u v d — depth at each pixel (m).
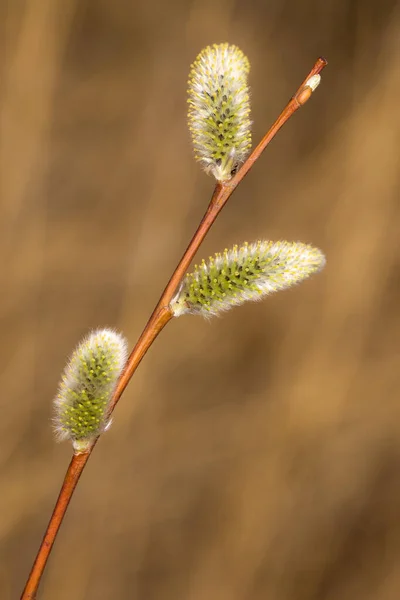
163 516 1.03
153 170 1.12
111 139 1.14
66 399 0.54
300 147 1.23
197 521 1.04
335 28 1.27
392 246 1.08
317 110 1.25
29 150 1.02
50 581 0.97
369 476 1.07
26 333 1.00
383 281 1.07
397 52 1.10
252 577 1.02
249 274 0.54
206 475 1.05
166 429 1.04
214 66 0.55
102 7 1.17
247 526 1.03
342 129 1.13
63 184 1.09
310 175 1.15
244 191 1.17
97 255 1.08
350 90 1.25
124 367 0.54
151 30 1.19
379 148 1.08
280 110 1.25
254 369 1.08
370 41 1.16
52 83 1.03
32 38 1.01
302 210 1.13
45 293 1.04
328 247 1.10
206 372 1.07
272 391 1.07
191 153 1.13
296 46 1.27
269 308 1.09
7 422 0.97
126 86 1.16
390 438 1.07
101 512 1.01
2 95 1.01
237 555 1.02
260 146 0.54
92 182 1.11
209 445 1.05
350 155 1.10
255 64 1.24
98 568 1.00
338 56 1.27
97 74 1.15
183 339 1.07
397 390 1.07
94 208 1.10
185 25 1.20
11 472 0.97
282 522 1.04
